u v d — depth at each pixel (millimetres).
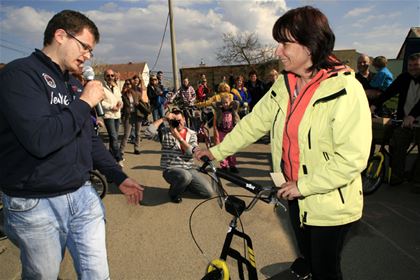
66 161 1732
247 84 8922
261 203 4352
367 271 2877
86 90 1721
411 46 7621
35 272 1765
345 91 1536
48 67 1727
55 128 1543
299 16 1561
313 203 1711
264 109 2039
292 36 1584
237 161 6676
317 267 1854
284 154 1854
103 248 1896
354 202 1708
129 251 3275
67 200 1769
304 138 1687
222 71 29859
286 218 3918
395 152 4887
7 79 1554
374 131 4863
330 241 1758
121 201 4586
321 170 1588
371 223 3785
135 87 7398
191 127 8219
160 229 3729
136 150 7566
